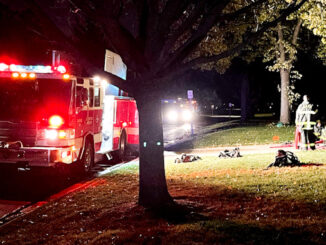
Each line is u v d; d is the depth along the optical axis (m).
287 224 6.02
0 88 11.14
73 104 11.34
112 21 6.57
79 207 8.02
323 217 6.34
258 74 34.06
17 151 10.98
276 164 11.16
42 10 6.64
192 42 7.50
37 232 6.68
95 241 5.84
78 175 12.51
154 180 7.43
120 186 9.82
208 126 31.50
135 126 16.59
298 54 28.84
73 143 11.50
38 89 11.13
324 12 14.33
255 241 5.39
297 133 15.39
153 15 7.11
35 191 10.49
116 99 14.83
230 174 10.32
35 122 11.11
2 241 6.31
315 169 10.28
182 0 7.24
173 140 22.66
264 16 16.28
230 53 7.46
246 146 18.06
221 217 6.65
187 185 9.26
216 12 7.04
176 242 5.50
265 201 7.48
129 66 7.21
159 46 7.27
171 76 7.36
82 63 7.01
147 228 6.31
